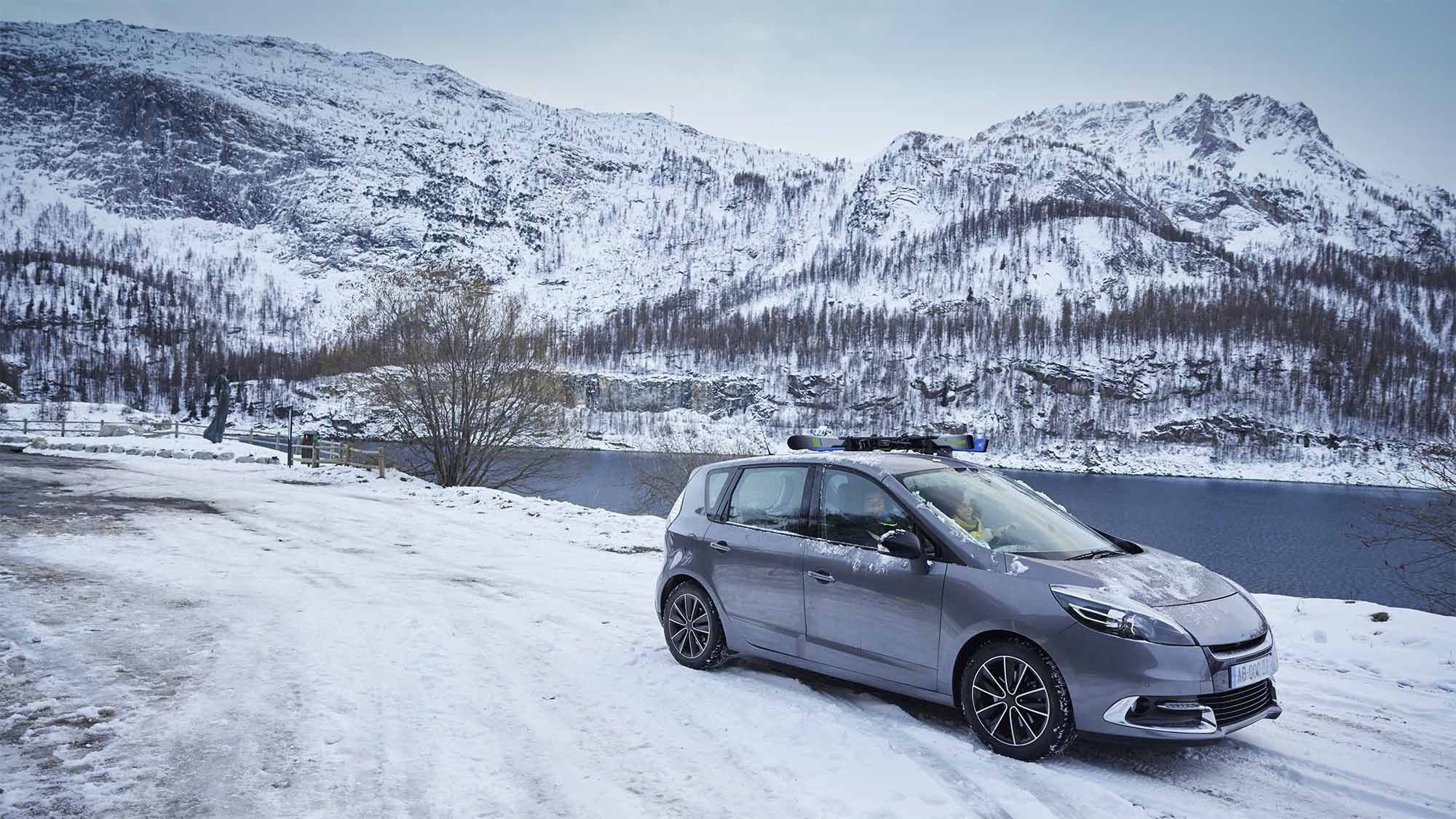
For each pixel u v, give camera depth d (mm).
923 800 3826
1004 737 4391
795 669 6059
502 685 5613
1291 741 4770
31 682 5336
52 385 191625
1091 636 4105
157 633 6703
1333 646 6965
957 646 4547
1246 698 4273
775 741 4590
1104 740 4105
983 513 5117
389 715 4969
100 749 4293
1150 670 3984
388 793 3865
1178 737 3982
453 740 4578
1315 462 172125
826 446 6277
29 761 4090
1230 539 61875
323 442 29172
